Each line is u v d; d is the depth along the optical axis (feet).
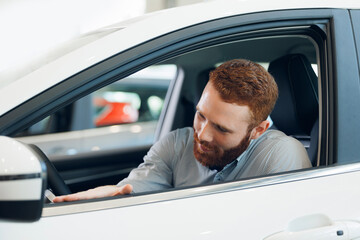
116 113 15.12
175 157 5.79
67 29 16.12
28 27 15.29
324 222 4.00
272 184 4.11
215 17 4.19
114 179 9.12
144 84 15.53
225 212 3.80
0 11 15.17
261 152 4.99
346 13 4.60
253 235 3.74
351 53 4.50
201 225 3.68
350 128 4.41
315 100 5.34
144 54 3.91
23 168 2.92
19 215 2.94
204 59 8.50
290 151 4.90
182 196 3.84
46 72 3.70
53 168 5.02
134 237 3.51
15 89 3.61
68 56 3.81
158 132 9.91
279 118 5.65
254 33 4.33
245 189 4.02
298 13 4.42
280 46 6.42
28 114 3.53
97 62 3.78
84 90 3.71
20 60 4.96
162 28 4.03
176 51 4.05
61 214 3.52
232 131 4.90
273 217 3.87
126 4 15.47
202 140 5.08
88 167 10.52
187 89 9.39
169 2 12.82
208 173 5.37
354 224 4.07
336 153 4.37
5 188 2.92
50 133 13.00
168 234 3.58
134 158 10.73
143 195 3.79
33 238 3.34
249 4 4.34
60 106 3.64
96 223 3.52
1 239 3.28
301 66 5.41
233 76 4.80
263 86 4.80
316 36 4.56
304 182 4.18
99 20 16.47
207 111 4.96
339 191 4.18
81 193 4.14
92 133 13.80
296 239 3.82
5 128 3.46
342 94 4.42
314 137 5.20
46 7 15.29
